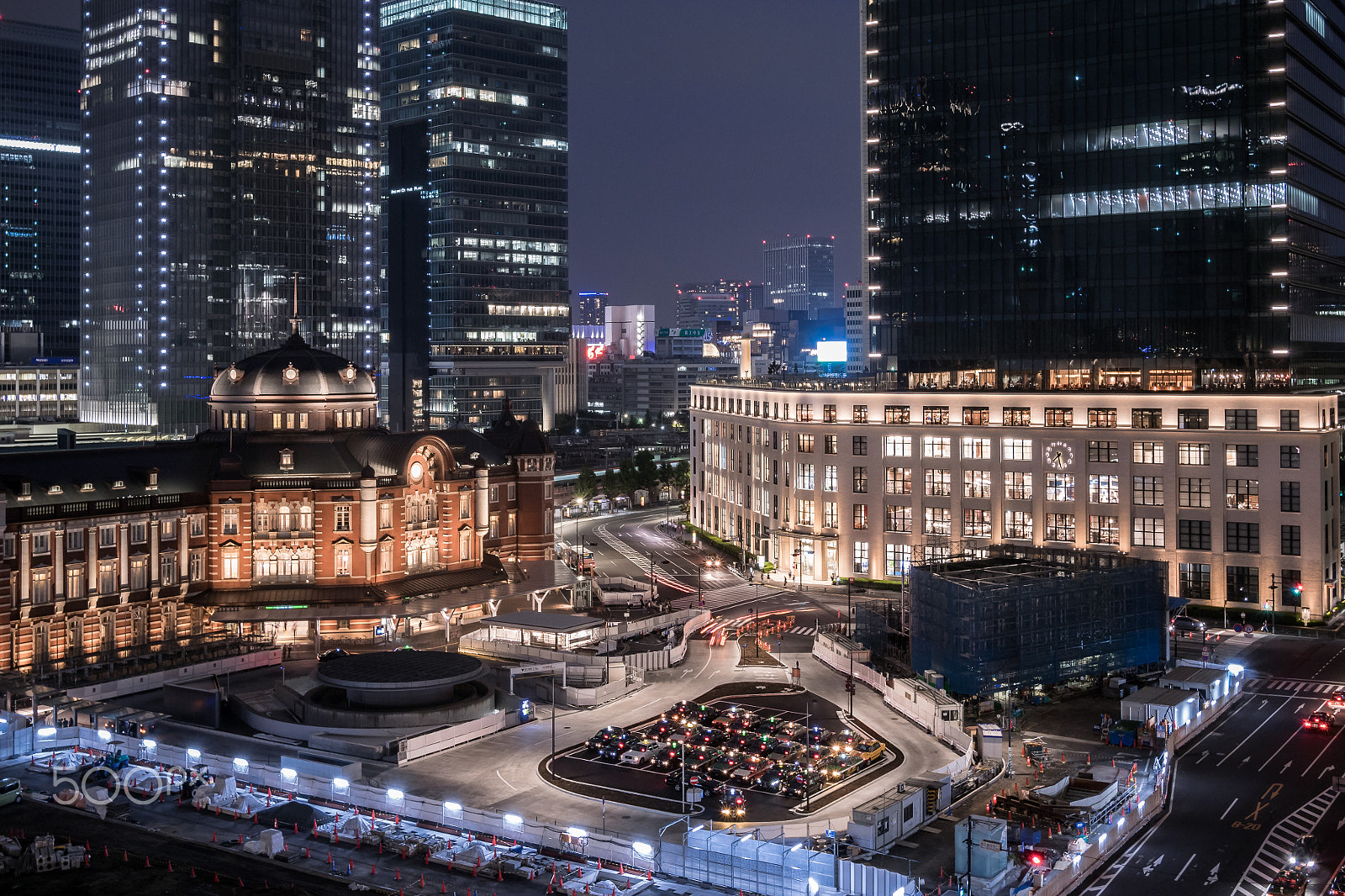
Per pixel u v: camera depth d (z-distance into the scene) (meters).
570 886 77.56
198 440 156.62
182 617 143.88
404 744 105.19
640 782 99.88
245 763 98.44
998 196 191.25
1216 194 175.62
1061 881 77.44
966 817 90.06
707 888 79.00
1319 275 192.62
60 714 111.44
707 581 193.62
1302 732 112.75
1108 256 183.25
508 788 98.12
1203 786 98.31
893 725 115.75
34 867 79.50
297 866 81.62
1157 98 179.38
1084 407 170.00
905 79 197.75
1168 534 164.62
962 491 178.25
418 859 83.38
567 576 171.88
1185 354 178.50
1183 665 135.38
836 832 87.56
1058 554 143.62
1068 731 114.31
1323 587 156.88
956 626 123.31
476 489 163.12
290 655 141.25
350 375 163.00
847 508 186.38
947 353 195.75
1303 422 156.50
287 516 148.62
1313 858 82.25
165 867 80.69
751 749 107.00
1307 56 184.75
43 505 129.12
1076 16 184.88
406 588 151.38
